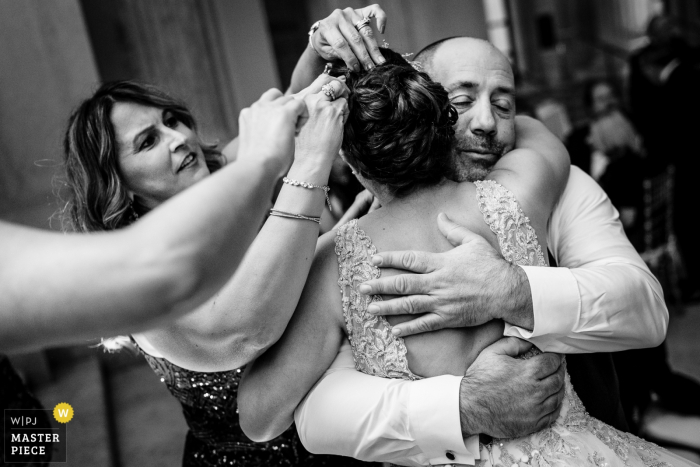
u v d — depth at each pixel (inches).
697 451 101.6
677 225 218.5
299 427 58.4
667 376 107.4
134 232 32.9
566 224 66.5
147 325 33.2
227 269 34.2
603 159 240.2
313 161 54.4
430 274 54.8
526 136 68.6
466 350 56.9
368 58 62.2
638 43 537.6
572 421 58.4
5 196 210.7
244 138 39.3
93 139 69.8
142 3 266.2
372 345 56.6
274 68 290.8
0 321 31.9
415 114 54.3
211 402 72.4
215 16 279.1
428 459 55.8
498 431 54.0
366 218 59.6
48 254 32.4
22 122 211.9
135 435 170.6
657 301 61.0
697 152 216.1
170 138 72.1
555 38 496.4
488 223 57.7
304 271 55.2
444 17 327.9
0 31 209.8
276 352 58.0
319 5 354.9
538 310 55.2
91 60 217.8
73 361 209.3
